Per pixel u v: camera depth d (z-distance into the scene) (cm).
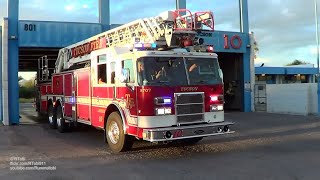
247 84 2598
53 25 1984
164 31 1012
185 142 1146
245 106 2602
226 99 2803
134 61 959
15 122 1905
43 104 1855
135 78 952
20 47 1969
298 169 820
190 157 970
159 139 916
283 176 761
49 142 1252
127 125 991
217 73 1040
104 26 2078
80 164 899
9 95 1906
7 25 1892
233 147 1106
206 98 1009
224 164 880
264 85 2645
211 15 1016
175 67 977
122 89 1005
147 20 1082
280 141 1213
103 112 1116
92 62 1192
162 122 944
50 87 1689
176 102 961
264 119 1991
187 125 972
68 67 1528
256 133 1407
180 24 1037
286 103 2497
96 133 1473
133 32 1152
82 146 1162
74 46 1501
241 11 2547
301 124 1728
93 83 1186
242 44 2538
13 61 1919
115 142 1049
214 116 1020
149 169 841
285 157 953
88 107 1234
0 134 1483
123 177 773
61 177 778
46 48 2047
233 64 2725
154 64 953
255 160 919
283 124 1731
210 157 966
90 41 1378
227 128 1015
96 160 944
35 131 1573
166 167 858
